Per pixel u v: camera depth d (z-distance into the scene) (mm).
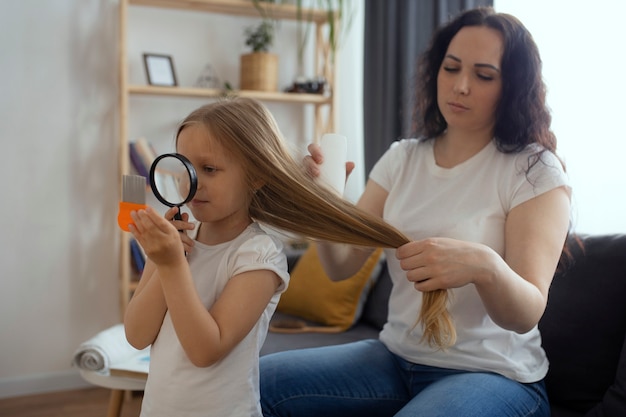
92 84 3068
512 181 1406
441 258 1117
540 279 1259
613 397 1498
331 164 1361
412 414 1214
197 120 1097
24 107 2967
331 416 1436
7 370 3018
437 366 1420
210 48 3285
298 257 2840
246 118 1118
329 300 2520
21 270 3014
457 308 1389
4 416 2770
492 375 1351
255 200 1143
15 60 2939
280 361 1483
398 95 3082
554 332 1675
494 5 2721
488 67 1409
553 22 2455
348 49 3525
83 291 3119
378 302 2514
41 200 3021
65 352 3109
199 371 1048
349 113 3533
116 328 2162
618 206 2232
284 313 2684
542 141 1448
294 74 3465
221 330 1011
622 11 2203
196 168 1081
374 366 1491
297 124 3473
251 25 3355
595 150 2301
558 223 1332
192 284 984
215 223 1161
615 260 1648
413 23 2975
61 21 3000
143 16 3150
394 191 1609
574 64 2377
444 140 1606
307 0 3424
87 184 3090
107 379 1932
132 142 3014
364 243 1178
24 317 3031
